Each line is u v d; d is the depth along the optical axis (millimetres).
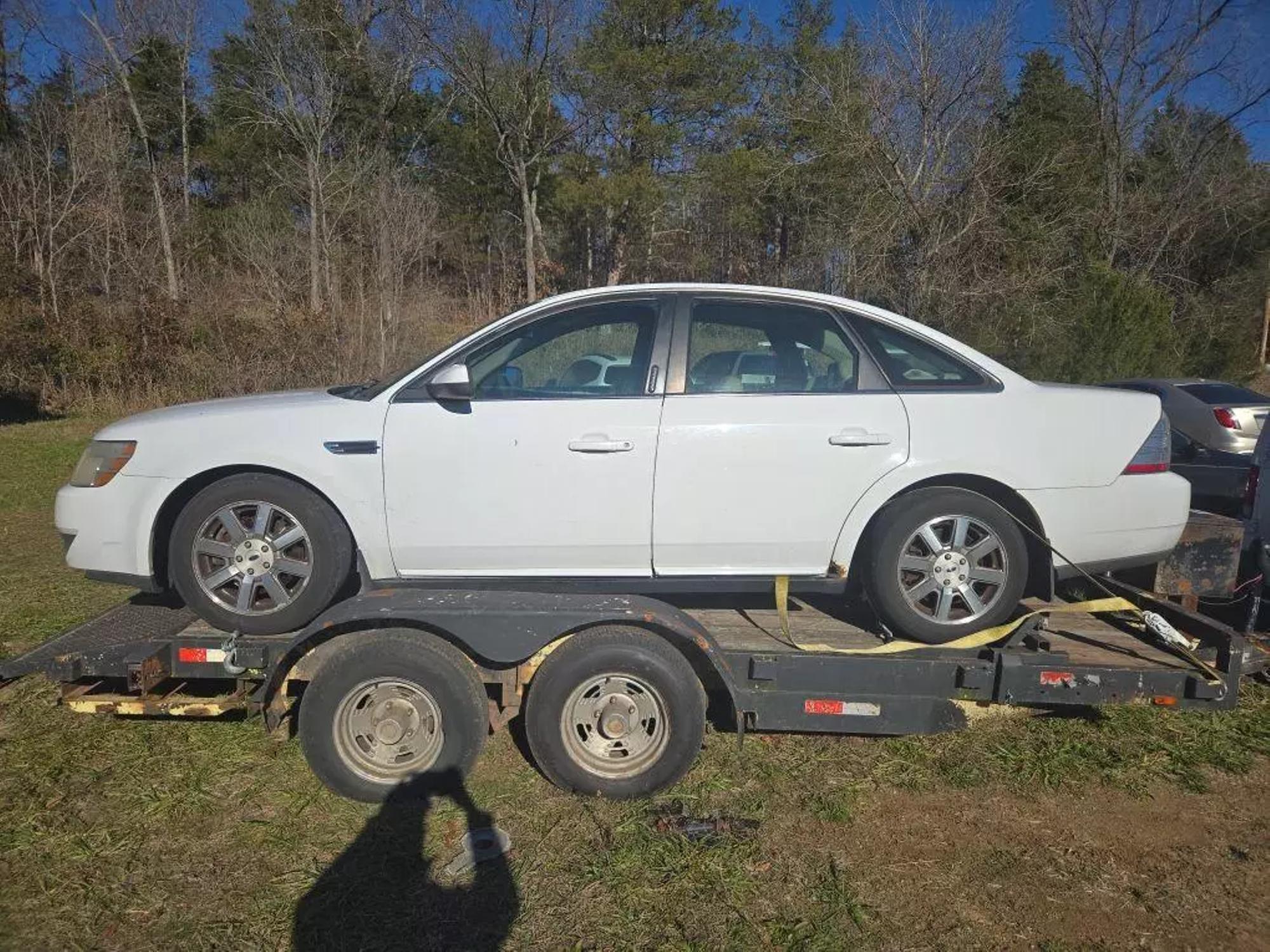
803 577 4074
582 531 3947
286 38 23797
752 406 3979
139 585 4016
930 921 2998
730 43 31906
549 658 3594
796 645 3928
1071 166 17969
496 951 2855
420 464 3900
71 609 5914
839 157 17031
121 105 24047
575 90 29359
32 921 2977
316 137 24109
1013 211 16844
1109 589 4465
